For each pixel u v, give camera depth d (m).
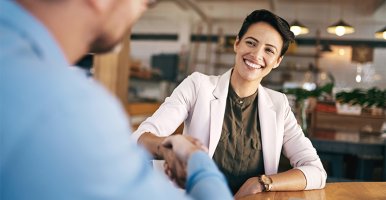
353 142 3.54
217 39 12.75
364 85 11.66
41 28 0.44
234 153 1.58
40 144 0.38
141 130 1.39
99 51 0.52
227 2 10.60
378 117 4.29
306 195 1.38
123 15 0.50
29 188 0.38
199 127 1.58
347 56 11.72
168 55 13.00
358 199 1.35
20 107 0.39
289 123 1.69
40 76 0.41
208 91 1.61
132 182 0.42
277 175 1.44
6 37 0.42
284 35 1.55
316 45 11.73
